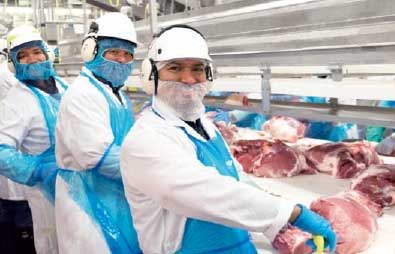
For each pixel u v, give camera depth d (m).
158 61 1.27
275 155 2.28
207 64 1.32
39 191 2.35
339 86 1.82
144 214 1.34
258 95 2.77
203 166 1.21
